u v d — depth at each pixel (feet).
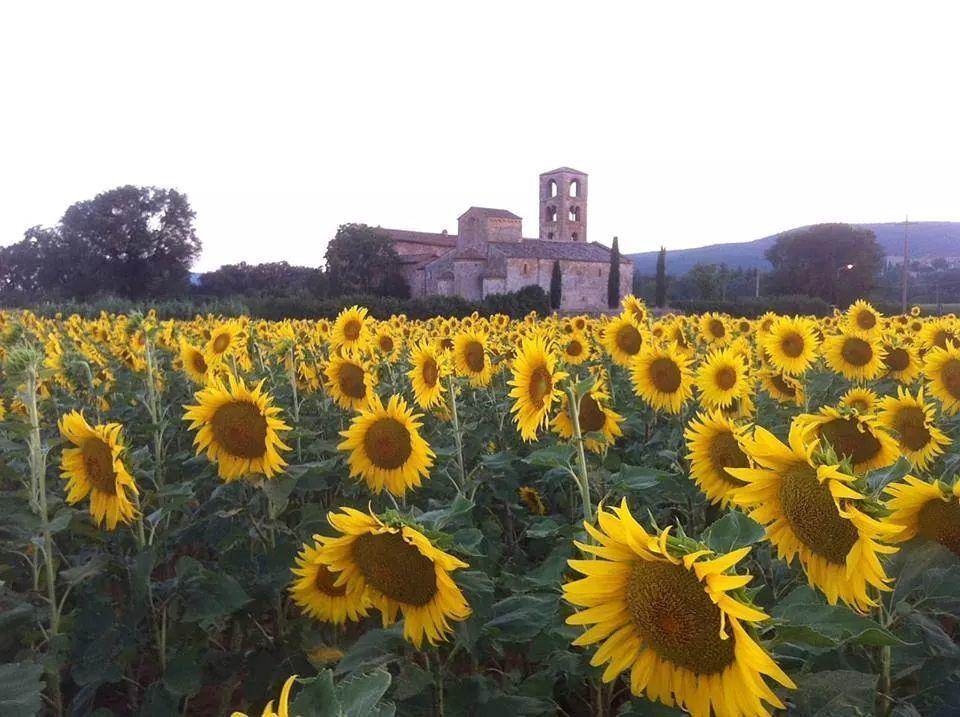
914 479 8.45
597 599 6.77
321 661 11.58
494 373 26.02
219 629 13.78
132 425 21.81
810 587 7.11
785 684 5.60
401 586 8.86
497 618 9.25
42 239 286.66
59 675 13.06
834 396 27.96
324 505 19.84
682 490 14.89
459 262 287.07
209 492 19.26
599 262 299.38
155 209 285.84
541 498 20.13
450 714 9.23
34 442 13.32
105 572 13.43
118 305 124.36
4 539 14.97
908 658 8.54
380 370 22.48
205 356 25.82
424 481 16.84
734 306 194.39
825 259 348.38
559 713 11.86
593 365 29.94
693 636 6.16
